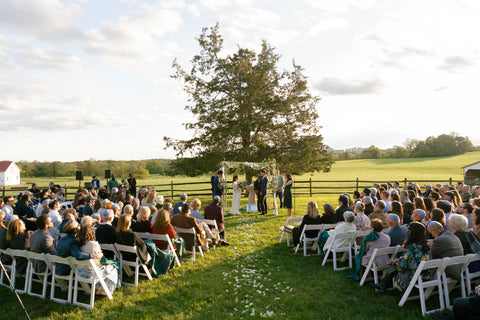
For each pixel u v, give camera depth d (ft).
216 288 18.03
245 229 33.47
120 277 18.26
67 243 16.20
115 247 18.48
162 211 21.70
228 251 25.23
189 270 20.97
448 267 15.25
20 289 18.52
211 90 70.85
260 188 43.09
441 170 208.64
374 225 18.10
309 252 24.85
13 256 18.54
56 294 17.80
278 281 19.06
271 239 29.17
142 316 14.93
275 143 73.92
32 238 17.49
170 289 17.89
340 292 17.31
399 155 356.59
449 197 26.89
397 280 16.26
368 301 16.20
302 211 45.57
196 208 27.71
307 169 73.46
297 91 72.54
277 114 69.92
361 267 18.61
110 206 24.04
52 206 25.18
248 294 17.24
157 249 19.90
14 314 15.26
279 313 15.12
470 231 16.76
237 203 43.88
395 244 18.48
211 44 71.92
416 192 34.40
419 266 14.64
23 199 30.42
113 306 15.92
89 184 58.13
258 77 70.74
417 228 15.80
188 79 70.38
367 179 142.92
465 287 16.79
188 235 23.45
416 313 14.85
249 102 70.64
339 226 20.98
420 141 357.41
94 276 16.07
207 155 69.21
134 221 22.66
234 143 72.74
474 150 377.91
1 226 19.69
